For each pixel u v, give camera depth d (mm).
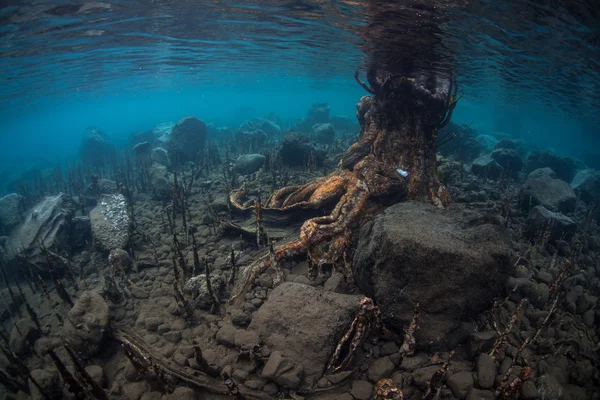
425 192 1845
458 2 1405
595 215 2895
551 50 2014
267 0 1749
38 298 1596
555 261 1736
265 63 4742
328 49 3033
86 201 2957
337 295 1155
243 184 2605
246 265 1589
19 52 2383
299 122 7453
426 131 1994
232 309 1255
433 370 944
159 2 1799
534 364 991
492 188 2967
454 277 1011
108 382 1069
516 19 1554
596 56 2002
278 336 1067
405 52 2328
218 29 2482
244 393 953
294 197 1900
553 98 4691
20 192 3723
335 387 958
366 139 2182
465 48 2139
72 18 1863
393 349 1038
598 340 1194
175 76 6500
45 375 1001
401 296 1058
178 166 4113
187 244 1862
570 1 1283
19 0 1443
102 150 5875
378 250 1129
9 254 1797
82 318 1157
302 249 1462
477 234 1104
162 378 967
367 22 1852
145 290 1498
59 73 3799
